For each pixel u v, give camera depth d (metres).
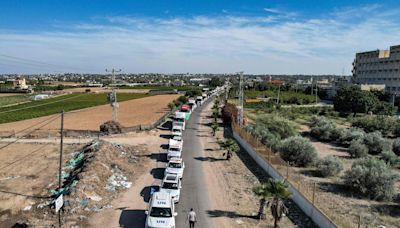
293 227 19.45
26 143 43.53
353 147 39.03
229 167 32.53
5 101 112.31
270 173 29.44
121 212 21.11
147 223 18.08
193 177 28.98
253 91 137.88
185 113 63.69
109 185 25.70
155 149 40.09
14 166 32.38
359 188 25.30
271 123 50.59
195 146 42.66
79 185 23.72
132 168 31.17
